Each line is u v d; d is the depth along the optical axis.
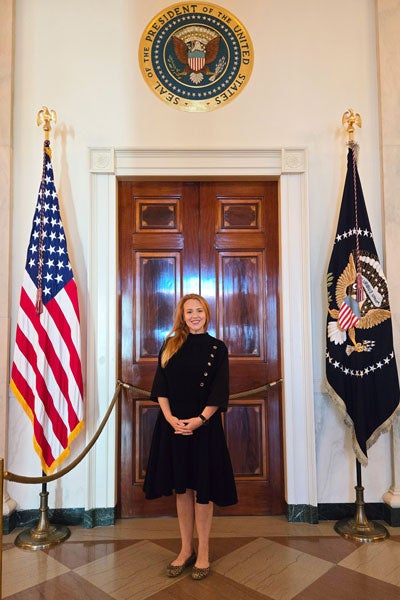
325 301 3.29
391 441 3.18
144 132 3.32
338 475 3.21
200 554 2.44
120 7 3.38
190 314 2.53
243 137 3.34
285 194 3.32
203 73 3.37
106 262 3.26
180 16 3.38
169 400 2.49
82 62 3.34
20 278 3.22
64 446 2.94
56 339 2.98
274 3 3.41
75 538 2.92
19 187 3.26
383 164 3.27
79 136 3.30
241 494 3.33
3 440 3.05
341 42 3.39
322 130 3.35
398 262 3.22
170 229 3.46
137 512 3.29
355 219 3.11
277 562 2.58
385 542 2.83
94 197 3.27
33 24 3.34
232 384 3.39
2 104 3.22
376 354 3.03
